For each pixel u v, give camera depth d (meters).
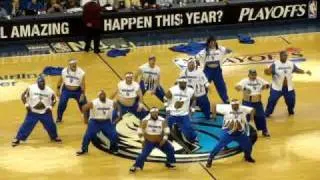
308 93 21.45
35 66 23.78
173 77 22.62
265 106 20.36
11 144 18.09
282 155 17.55
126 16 27.12
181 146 17.98
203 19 27.95
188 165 17.02
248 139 16.89
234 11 28.16
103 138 18.48
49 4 27.00
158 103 20.50
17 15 26.52
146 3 27.50
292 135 18.67
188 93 17.77
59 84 19.23
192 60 19.22
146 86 19.61
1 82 22.23
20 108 20.36
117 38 26.80
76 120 19.58
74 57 24.69
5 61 24.28
